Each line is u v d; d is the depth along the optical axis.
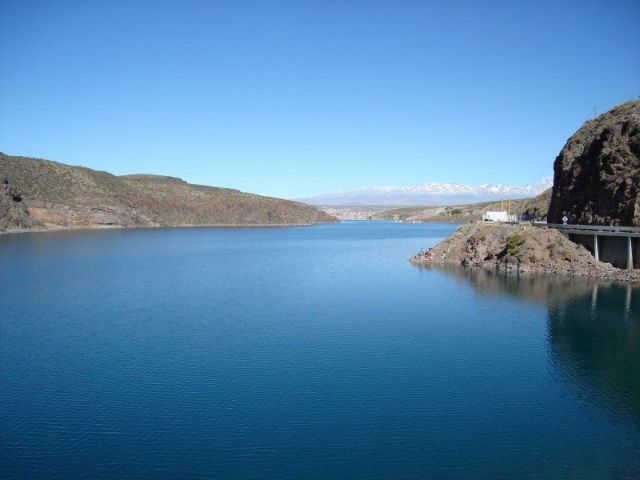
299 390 32.97
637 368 36.88
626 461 25.08
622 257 75.62
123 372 36.06
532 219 149.75
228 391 32.81
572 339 43.69
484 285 69.62
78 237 155.62
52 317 51.44
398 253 120.44
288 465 24.72
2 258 99.88
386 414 29.70
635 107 89.12
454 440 26.95
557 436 27.36
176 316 52.06
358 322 49.66
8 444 26.67
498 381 34.53
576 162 90.25
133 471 24.30
